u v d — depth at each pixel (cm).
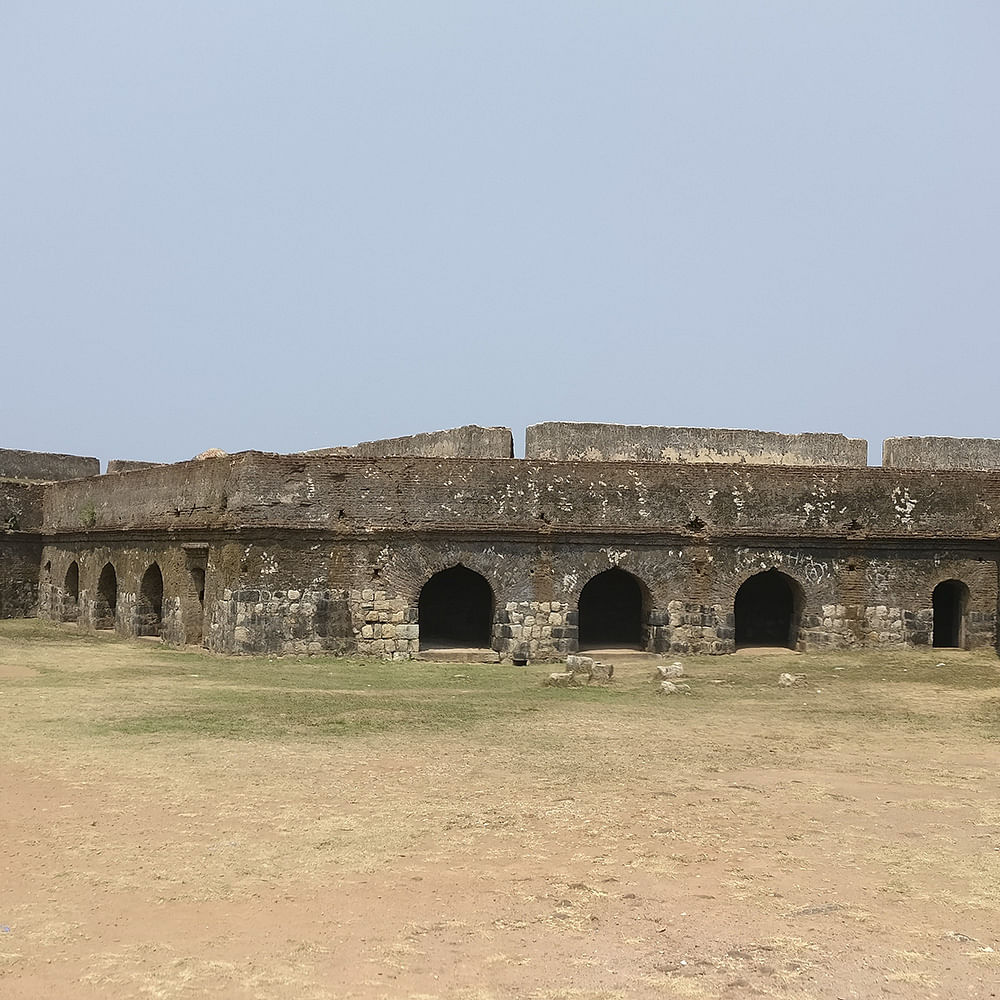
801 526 2272
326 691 1620
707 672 1961
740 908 689
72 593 3034
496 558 2159
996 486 2380
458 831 840
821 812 915
